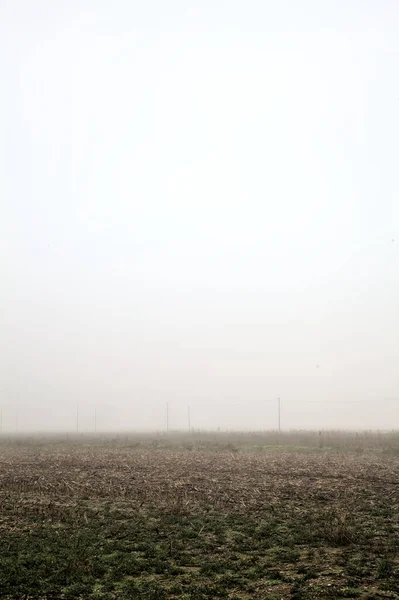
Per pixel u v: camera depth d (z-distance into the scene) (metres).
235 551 16.33
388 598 11.97
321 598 12.00
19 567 14.41
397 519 20.12
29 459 45.59
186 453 53.25
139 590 12.78
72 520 20.03
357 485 28.77
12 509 22.39
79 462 42.56
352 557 15.42
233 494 26.03
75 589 12.88
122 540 17.48
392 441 64.06
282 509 22.28
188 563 15.17
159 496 25.48
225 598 12.23
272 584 13.17
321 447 58.28
